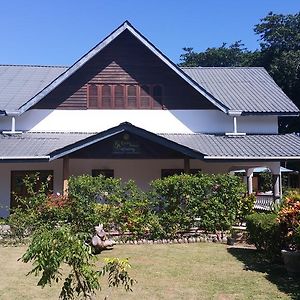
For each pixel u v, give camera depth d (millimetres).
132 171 20859
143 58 20719
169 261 11609
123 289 8703
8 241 14500
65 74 19875
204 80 24562
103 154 17859
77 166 20531
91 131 20344
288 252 9977
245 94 22578
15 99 20797
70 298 5676
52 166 20312
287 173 42688
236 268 10727
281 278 9680
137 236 14867
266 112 20578
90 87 20516
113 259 5785
